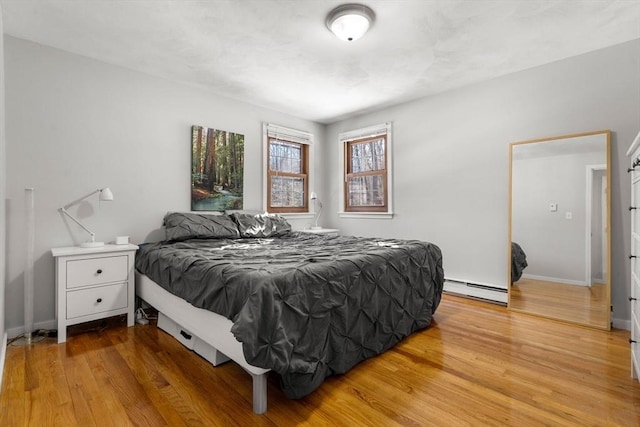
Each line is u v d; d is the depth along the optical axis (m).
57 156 2.53
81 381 1.74
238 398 1.59
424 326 2.51
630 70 2.50
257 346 1.38
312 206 4.64
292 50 2.60
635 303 1.76
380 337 2.09
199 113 3.41
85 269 2.36
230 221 3.27
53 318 2.51
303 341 1.57
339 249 2.46
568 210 2.77
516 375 1.81
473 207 3.37
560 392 1.63
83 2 1.98
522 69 3.01
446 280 3.58
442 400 1.58
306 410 1.50
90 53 2.63
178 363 1.95
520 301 3.00
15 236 2.35
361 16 2.05
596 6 2.04
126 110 2.90
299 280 1.63
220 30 2.30
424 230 3.77
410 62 2.83
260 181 3.99
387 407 1.52
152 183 3.06
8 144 2.32
